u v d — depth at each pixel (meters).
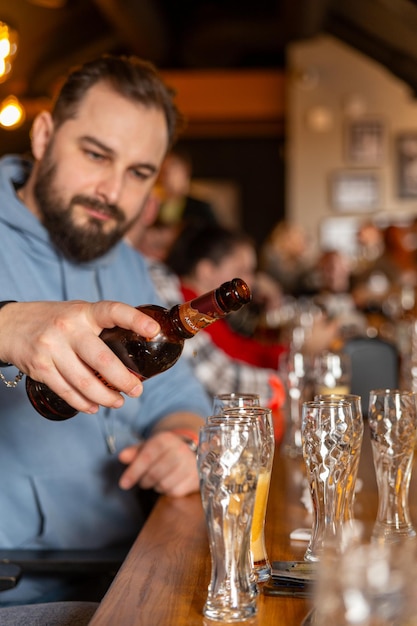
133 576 1.02
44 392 1.23
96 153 1.70
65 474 1.67
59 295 1.78
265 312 3.94
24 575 1.53
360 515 1.25
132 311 1.06
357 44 7.53
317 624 0.72
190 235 3.15
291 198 8.41
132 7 6.67
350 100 8.28
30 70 7.83
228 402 1.25
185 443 1.54
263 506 1.02
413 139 8.23
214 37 7.93
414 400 1.15
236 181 9.65
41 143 1.78
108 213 1.73
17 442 1.65
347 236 8.31
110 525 1.71
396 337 3.03
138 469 1.50
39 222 1.74
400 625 0.62
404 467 1.14
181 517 1.33
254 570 1.00
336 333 2.83
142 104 1.72
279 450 1.90
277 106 9.20
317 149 8.36
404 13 6.55
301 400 1.86
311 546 1.05
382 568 0.62
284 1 6.71
